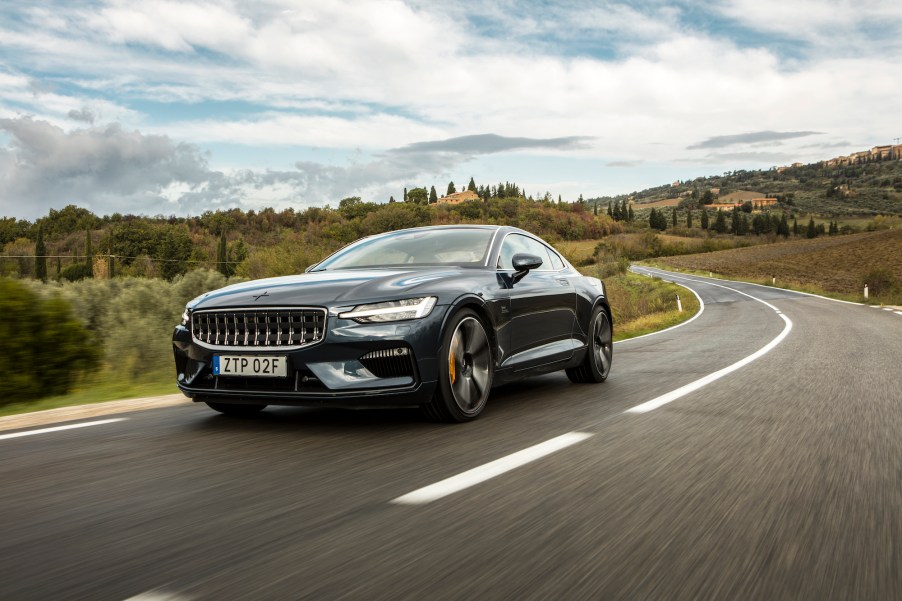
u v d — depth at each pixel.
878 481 2.94
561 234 176.75
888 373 6.90
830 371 7.09
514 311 4.94
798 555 2.06
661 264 115.38
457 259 5.09
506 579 1.88
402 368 3.99
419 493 2.73
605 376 6.38
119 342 7.97
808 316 21.64
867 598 1.76
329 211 135.50
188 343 4.24
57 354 6.50
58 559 2.05
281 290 4.14
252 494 2.76
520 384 6.23
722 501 2.64
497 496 2.69
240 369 4.02
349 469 3.14
